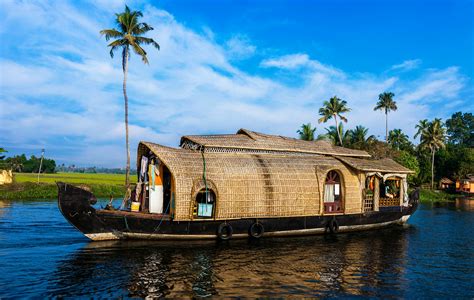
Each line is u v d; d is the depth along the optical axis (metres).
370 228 16.98
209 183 12.52
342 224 15.66
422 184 55.19
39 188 29.75
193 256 11.09
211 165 13.02
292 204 13.91
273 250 12.28
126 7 26.11
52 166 94.94
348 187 15.48
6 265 9.68
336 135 43.22
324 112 41.78
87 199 11.63
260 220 13.59
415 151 59.34
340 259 11.52
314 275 9.77
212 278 9.18
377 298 8.28
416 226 19.50
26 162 90.94
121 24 26.11
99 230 11.97
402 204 18.09
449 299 8.35
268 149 14.93
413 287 9.09
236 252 11.79
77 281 8.62
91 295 7.82
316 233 15.09
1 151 35.16
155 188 13.02
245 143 14.62
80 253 10.92
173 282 8.77
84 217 11.61
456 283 9.47
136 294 7.96
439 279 9.77
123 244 12.06
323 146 17.27
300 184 14.19
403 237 15.77
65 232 13.69
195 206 12.53
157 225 12.30
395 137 59.03
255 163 13.92
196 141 13.73
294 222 14.32
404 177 18.19
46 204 23.44
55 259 10.29
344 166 15.91
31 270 9.31
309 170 14.73
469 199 45.28
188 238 12.83
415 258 12.01
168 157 12.57
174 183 12.16
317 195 14.49
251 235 13.55
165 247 11.93
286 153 15.55
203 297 7.92
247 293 8.25
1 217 17.20
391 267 10.81
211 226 12.89
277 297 8.07
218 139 14.34
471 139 80.69
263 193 13.38
